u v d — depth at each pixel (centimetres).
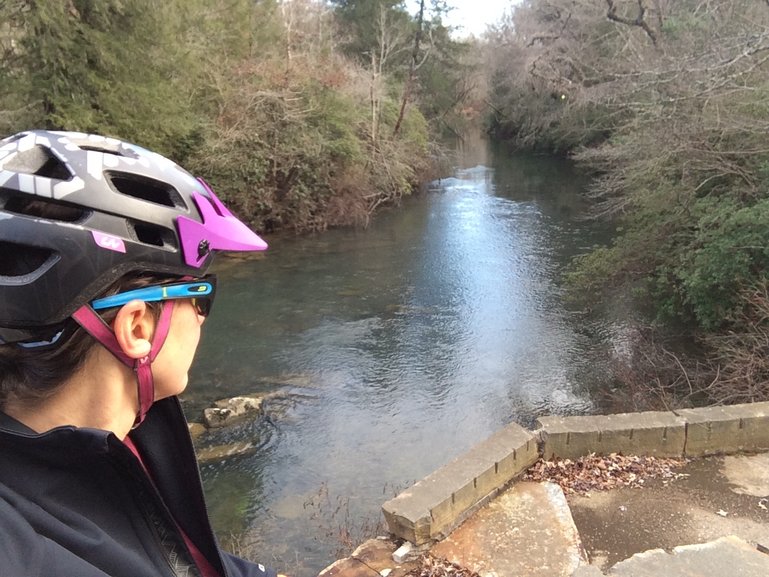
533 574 279
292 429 768
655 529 311
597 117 1944
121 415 82
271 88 1766
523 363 955
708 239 805
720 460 370
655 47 1255
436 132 3372
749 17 998
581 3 1928
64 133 87
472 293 1250
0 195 76
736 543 289
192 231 85
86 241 74
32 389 75
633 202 1074
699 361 828
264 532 570
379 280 1345
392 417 800
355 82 2177
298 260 1497
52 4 1092
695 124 883
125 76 1242
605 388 869
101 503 75
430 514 296
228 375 914
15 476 70
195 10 1568
